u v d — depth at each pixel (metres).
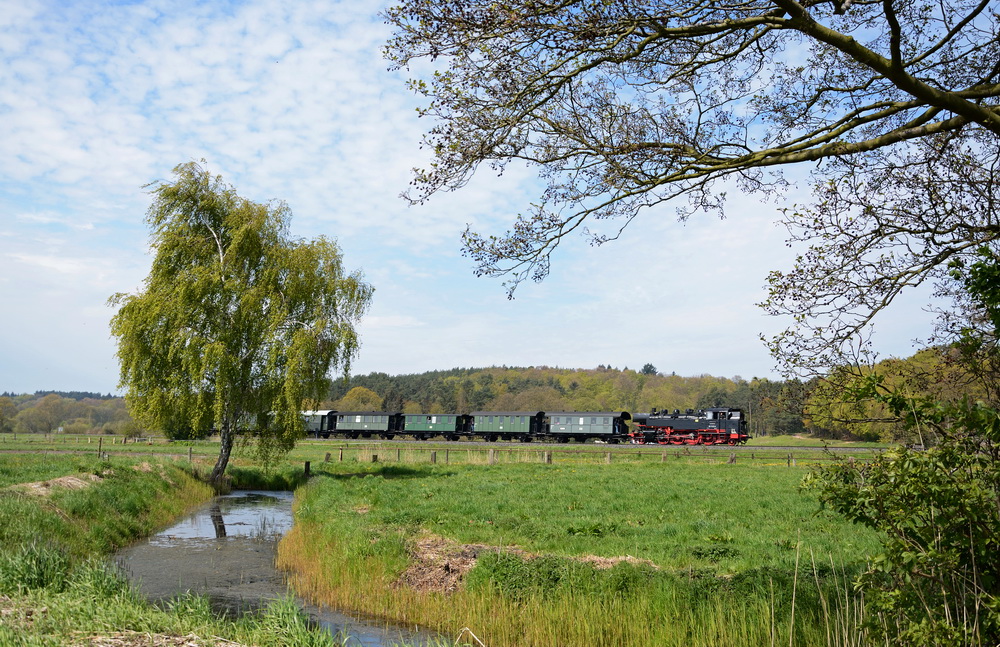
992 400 6.09
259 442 33.56
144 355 30.12
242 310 31.28
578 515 19.86
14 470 25.02
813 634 8.95
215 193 32.62
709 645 9.65
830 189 8.41
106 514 19.44
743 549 14.21
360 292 34.97
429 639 10.59
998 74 8.32
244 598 14.02
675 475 34.28
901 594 5.37
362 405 131.12
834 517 18.47
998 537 4.98
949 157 8.36
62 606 9.19
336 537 17.27
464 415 79.19
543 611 11.45
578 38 7.50
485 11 7.28
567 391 171.00
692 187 8.85
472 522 18.66
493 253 9.00
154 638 8.38
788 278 8.57
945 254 7.91
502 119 8.06
